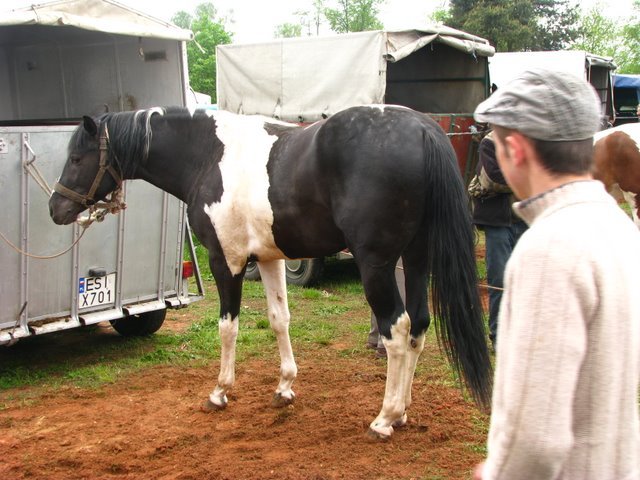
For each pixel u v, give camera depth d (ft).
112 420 13.60
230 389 15.15
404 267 12.10
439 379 15.14
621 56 97.14
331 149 11.19
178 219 18.76
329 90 26.27
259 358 17.43
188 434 12.68
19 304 15.87
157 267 18.65
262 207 12.37
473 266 10.91
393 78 33.27
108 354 18.21
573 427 4.18
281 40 27.86
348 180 11.02
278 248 12.68
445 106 32.27
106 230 17.22
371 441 11.97
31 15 14.84
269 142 12.64
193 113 13.75
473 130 28.09
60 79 21.61
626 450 4.23
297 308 22.80
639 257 4.31
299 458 11.50
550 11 98.58
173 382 15.88
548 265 4.06
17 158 15.24
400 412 11.90
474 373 10.83
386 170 10.69
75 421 13.58
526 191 4.68
